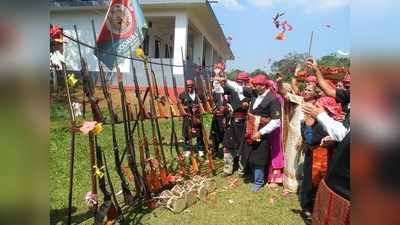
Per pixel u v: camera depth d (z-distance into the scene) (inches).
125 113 178.1
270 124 218.7
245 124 246.7
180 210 191.6
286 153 224.1
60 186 220.5
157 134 226.4
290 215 191.0
